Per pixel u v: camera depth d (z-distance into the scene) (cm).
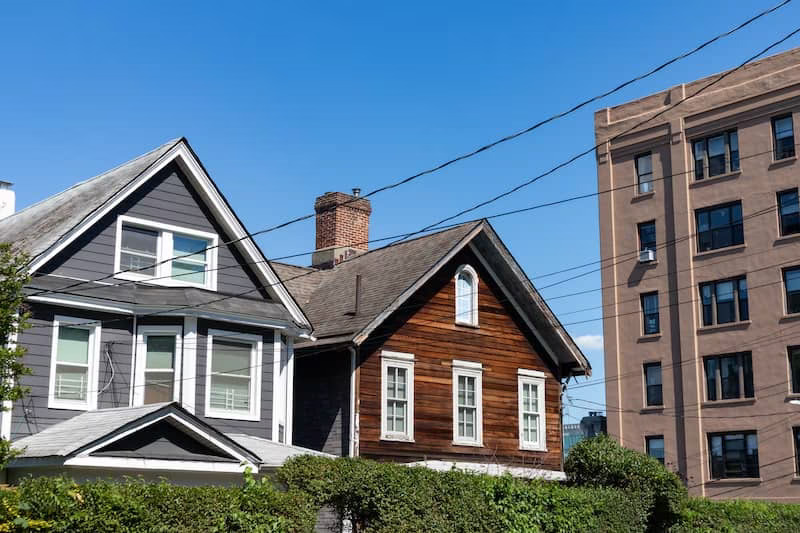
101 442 1953
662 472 2497
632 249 4812
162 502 1500
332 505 1862
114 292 2384
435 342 3017
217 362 2508
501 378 3162
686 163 4638
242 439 2408
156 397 2405
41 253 2273
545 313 3225
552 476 2909
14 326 1861
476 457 3025
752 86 4428
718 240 4509
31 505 1364
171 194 2555
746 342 4331
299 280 3444
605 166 4966
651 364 4688
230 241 2630
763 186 4362
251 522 1602
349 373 2814
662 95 4775
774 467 4153
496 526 2002
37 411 2230
